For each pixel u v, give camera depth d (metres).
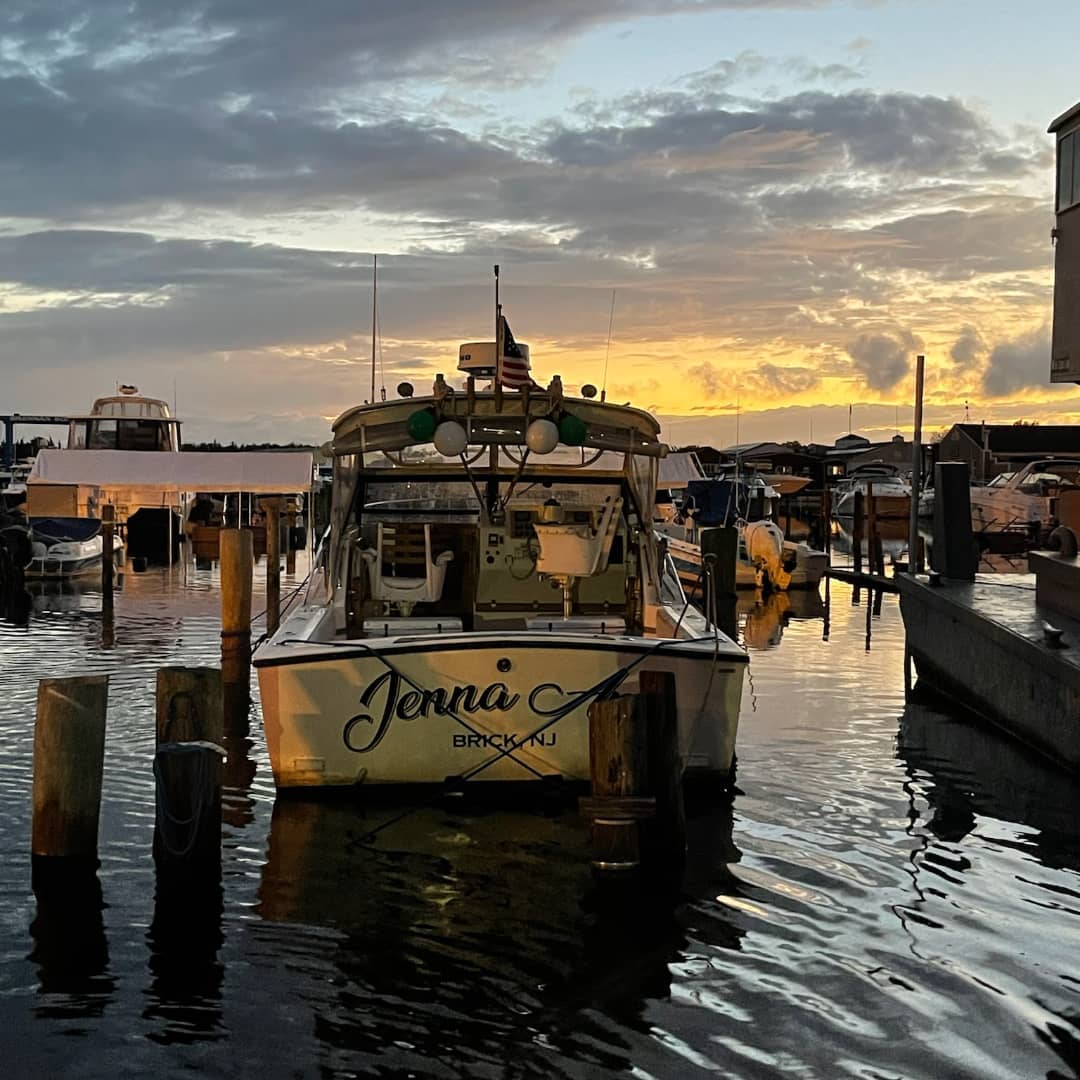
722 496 33.94
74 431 43.09
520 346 11.04
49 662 17.45
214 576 31.91
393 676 9.06
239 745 12.23
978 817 9.62
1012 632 11.91
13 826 9.27
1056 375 15.45
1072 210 14.98
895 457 77.06
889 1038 5.92
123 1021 6.15
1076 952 6.92
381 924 7.35
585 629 10.68
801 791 10.35
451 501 11.66
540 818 9.23
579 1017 6.17
